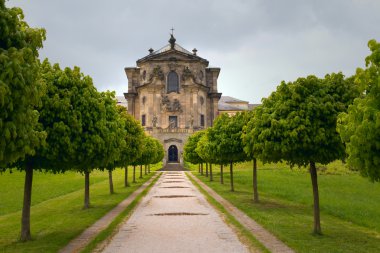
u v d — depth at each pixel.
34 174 61.22
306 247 15.30
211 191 40.62
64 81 18.55
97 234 18.02
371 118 10.95
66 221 21.75
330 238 17.34
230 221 21.72
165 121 115.81
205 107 121.19
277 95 19.03
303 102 17.75
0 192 41.88
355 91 17.78
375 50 11.20
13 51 11.02
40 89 13.02
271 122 18.05
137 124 41.06
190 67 119.62
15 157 12.11
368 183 49.28
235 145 36.69
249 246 15.66
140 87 118.31
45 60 19.94
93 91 20.05
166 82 118.25
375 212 27.05
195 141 68.62
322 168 63.78
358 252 14.80
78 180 56.66
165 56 119.81
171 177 66.19
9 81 10.66
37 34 12.36
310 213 25.78
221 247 15.55
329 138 17.28
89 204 28.55
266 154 18.92
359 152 11.69
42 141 13.95
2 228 20.70
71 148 17.73
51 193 40.84
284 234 17.80
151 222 21.62
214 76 125.94
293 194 37.41
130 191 40.66
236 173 66.38
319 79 18.56
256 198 31.12
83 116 18.73
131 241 16.67
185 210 26.48
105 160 20.91
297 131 17.30
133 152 39.50
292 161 18.81
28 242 16.58
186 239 17.06
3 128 11.02
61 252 14.70
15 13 11.66
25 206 17.38
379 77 10.82
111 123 22.95
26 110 12.04
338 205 29.72
